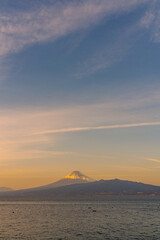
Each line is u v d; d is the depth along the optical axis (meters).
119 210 150.88
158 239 60.62
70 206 196.88
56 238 61.62
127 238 61.88
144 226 81.31
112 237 63.00
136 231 71.69
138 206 195.62
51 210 152.88
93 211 141.75
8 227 78.81
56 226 81.06
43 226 81.06
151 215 118.38
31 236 63.81
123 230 73.38
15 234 66.44
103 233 68.38
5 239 60.06
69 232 69.75
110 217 108.81
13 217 109.69
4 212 138.25
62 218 104.88
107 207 182.12
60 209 161.88
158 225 83.62
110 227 79.06
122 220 97.56
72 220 97.38
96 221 94.38
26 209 163.62
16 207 187.75
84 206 196.25
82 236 64.19
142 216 113.56
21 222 91.31
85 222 91.31
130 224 86.12
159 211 144.00
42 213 129.75
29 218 104.94
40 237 62.62
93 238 61.81
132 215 118.25
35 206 199.88
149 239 60.62
